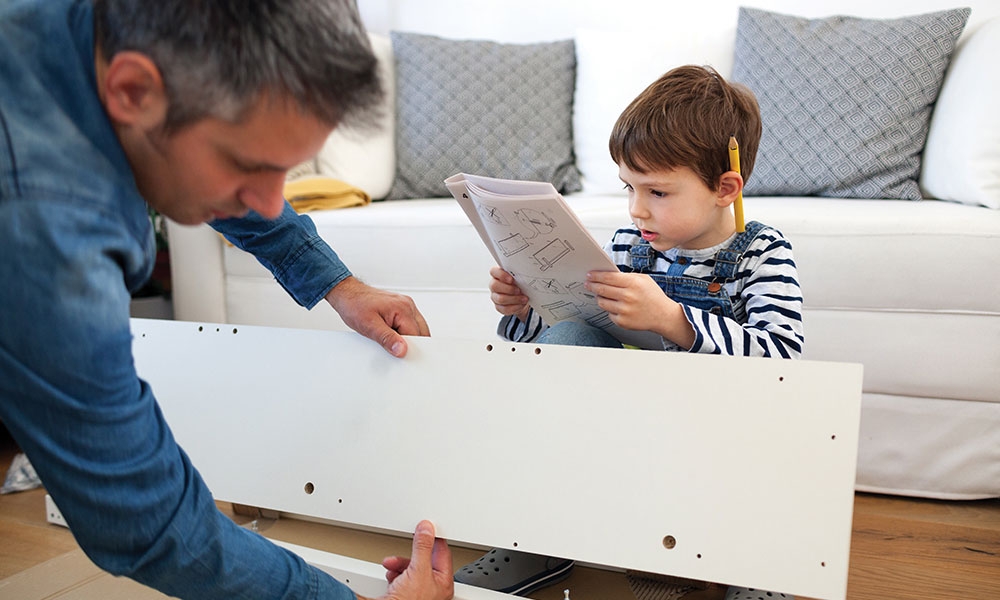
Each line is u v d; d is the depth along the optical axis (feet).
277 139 1.87
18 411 1.92
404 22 8.60
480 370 3.21
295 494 3.49
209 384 3.69
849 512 2.73
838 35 6.34
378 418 3.36
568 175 7.27
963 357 4.70
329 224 6.11
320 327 6.25
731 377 2.88
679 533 2.90
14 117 1.80
